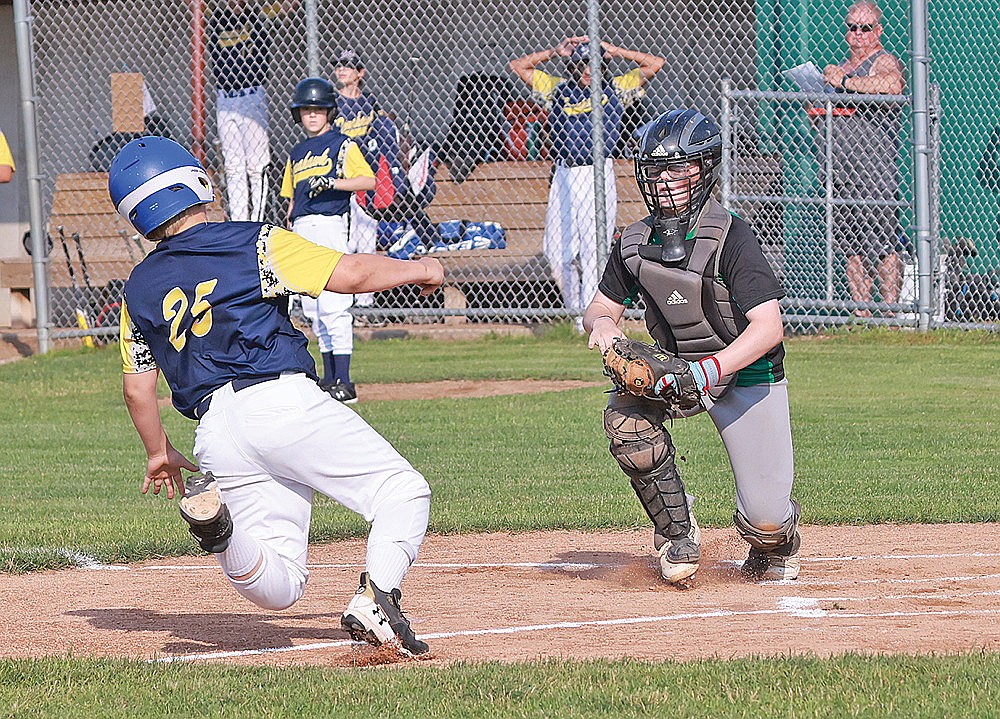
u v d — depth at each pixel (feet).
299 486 47.91
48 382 148.36
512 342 170.81
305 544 48.80
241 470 46.14
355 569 68.95
